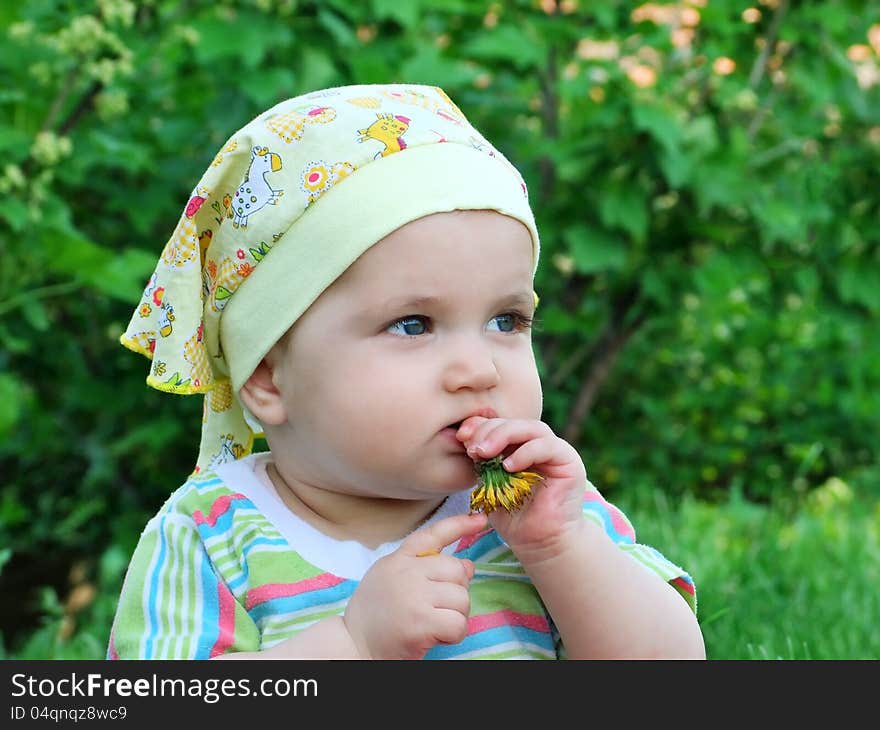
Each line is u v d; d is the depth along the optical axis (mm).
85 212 6746
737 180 6418
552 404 7625
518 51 6297
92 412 7453
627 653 2355
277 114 2594
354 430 2330
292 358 2445
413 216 2318
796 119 7246
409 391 2297
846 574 5414
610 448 8953
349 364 2336
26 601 7680
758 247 7211
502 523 2354
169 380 2609
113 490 7605
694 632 2439
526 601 2516
